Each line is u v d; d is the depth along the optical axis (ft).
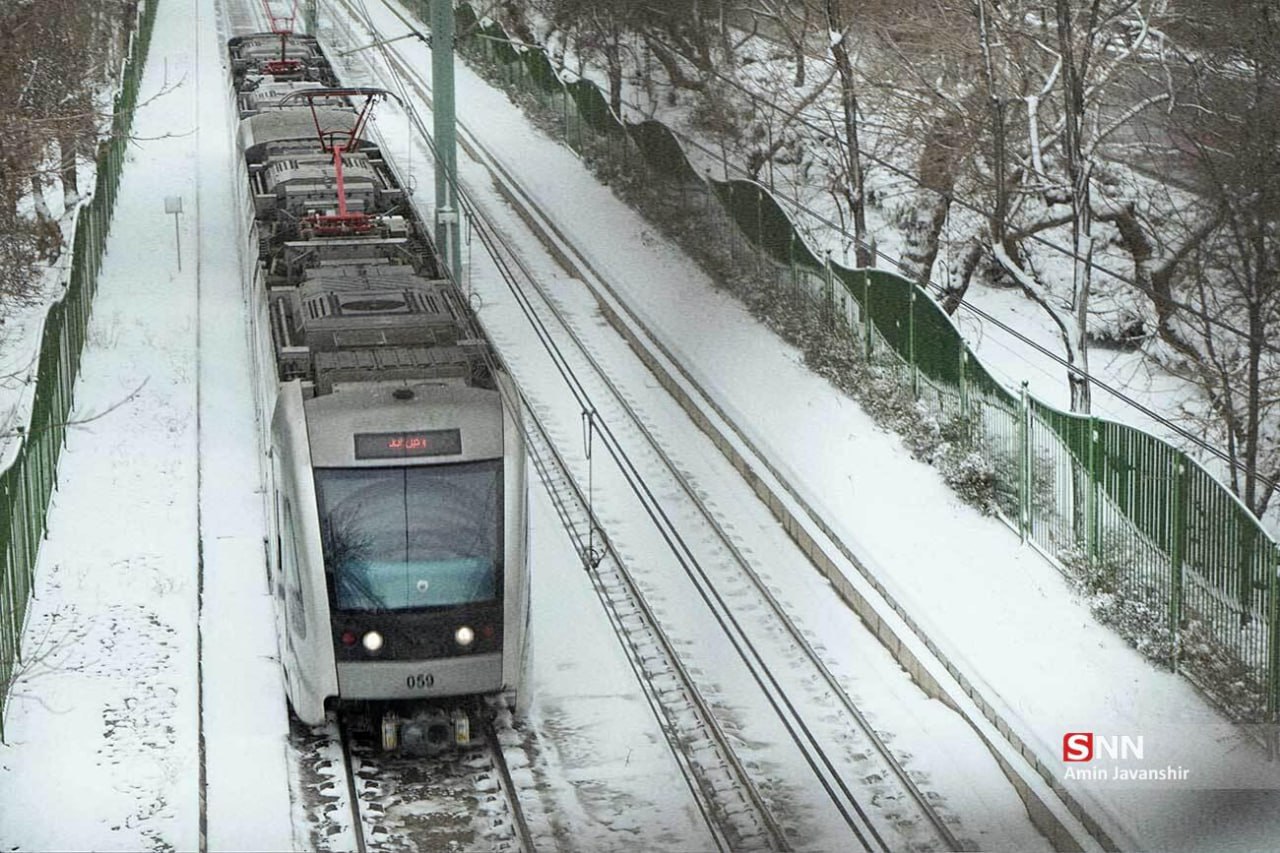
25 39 145.69
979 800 78.54
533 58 259.60
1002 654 90.68
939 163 152.05
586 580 104.88
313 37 241.14
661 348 149.59
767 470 121.39
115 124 210.59
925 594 98.84
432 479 80.84
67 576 99.09
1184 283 140.67
